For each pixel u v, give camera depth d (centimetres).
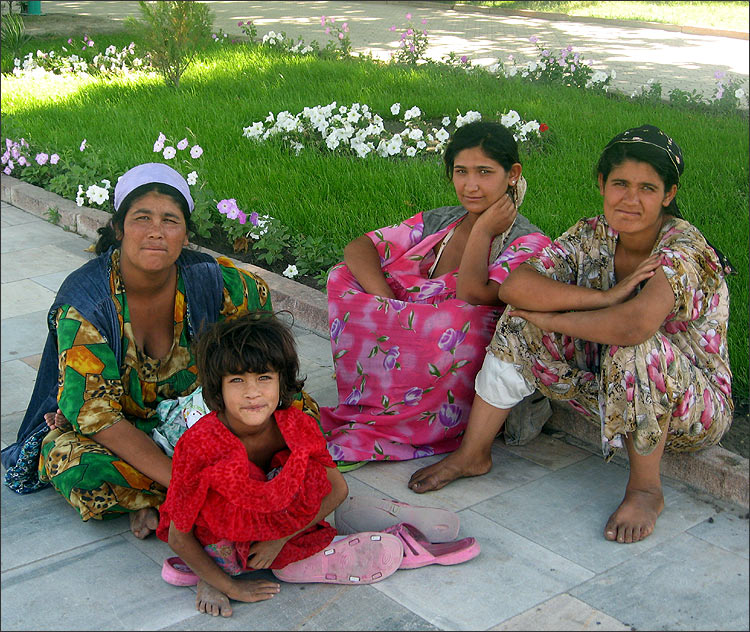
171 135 850
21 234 703
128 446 322
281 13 2081
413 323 386
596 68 1328
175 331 350
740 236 577
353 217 627
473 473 373
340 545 307
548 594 300
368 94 964
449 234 412
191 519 284
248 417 288
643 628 283
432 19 1945
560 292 338
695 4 2108
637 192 326
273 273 578
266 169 730
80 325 327
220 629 285
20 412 427
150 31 1113
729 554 320
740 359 432
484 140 378
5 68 1361
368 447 388
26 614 292
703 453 361
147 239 320
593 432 399
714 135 843
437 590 303
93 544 331
